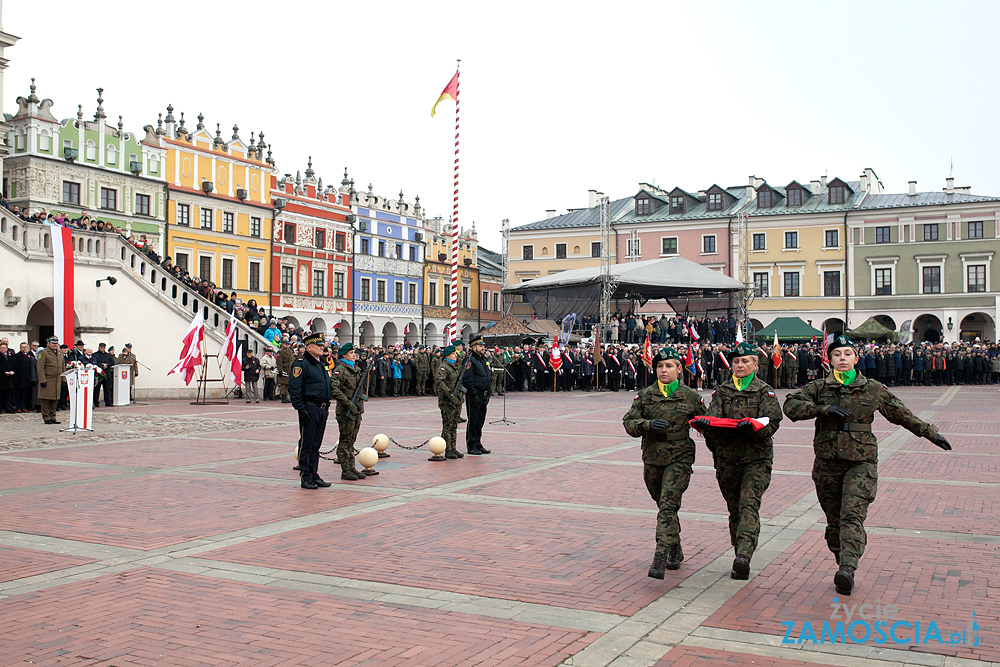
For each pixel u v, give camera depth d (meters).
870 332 52.59
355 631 6.32
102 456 15.87
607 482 13.06
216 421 23.19
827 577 7.80
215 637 6.18
